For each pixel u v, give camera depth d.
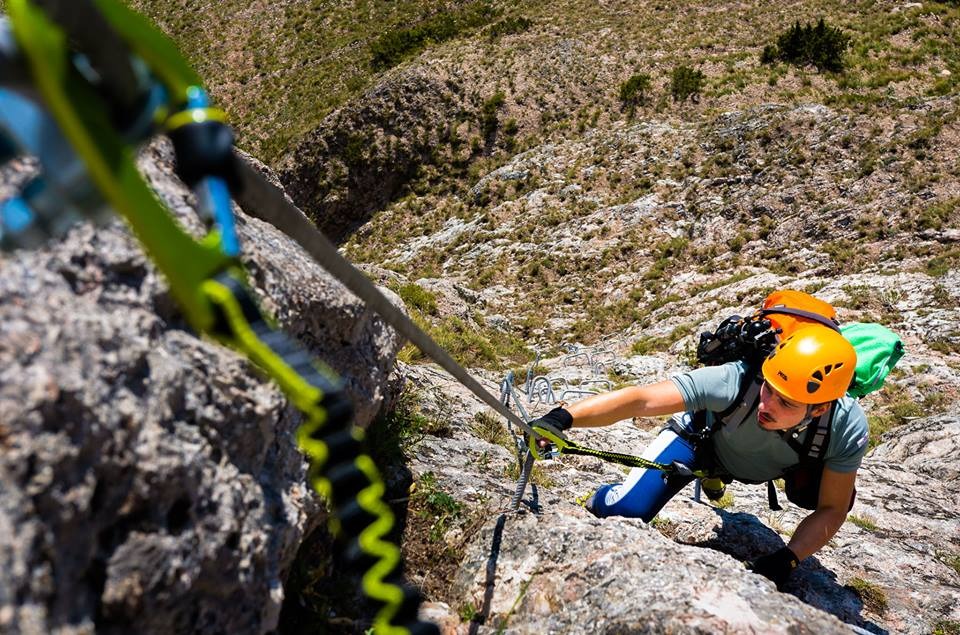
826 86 44.94
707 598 2.88
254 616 1.93
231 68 67.94
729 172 37.97
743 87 46.00
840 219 32.69
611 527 3.52
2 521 1.18
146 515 1.55
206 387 1.83
